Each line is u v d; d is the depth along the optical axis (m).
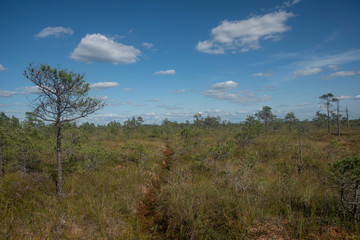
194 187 6.77
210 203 5.57
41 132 10.38
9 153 8.39
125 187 7.41
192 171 10.10
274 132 26.56
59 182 6.17
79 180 7.77
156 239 4.86
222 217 4.98
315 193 5.84
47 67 5.53
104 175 8.74
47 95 5.80
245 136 16.03
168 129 35.59
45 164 10.23
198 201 5.62
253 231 4.34
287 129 28.34
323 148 14.50
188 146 16.31
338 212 4.70
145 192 7.77
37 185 6.87
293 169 9.48
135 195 6.90
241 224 4.53
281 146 13.47
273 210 5.10
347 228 4.01
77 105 5.98
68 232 4.45
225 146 9.78
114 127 31.22
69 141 9.25
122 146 12.84
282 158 11.77
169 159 14.96
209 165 10.52
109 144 19.72
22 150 8.70
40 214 4.98
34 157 9.66
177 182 7.66
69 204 5.54
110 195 6.61
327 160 10.99
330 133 27.11
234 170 8.36
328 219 4.37
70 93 5.89
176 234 4.84
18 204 5.43
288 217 4.57
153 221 5.71
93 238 4.38
